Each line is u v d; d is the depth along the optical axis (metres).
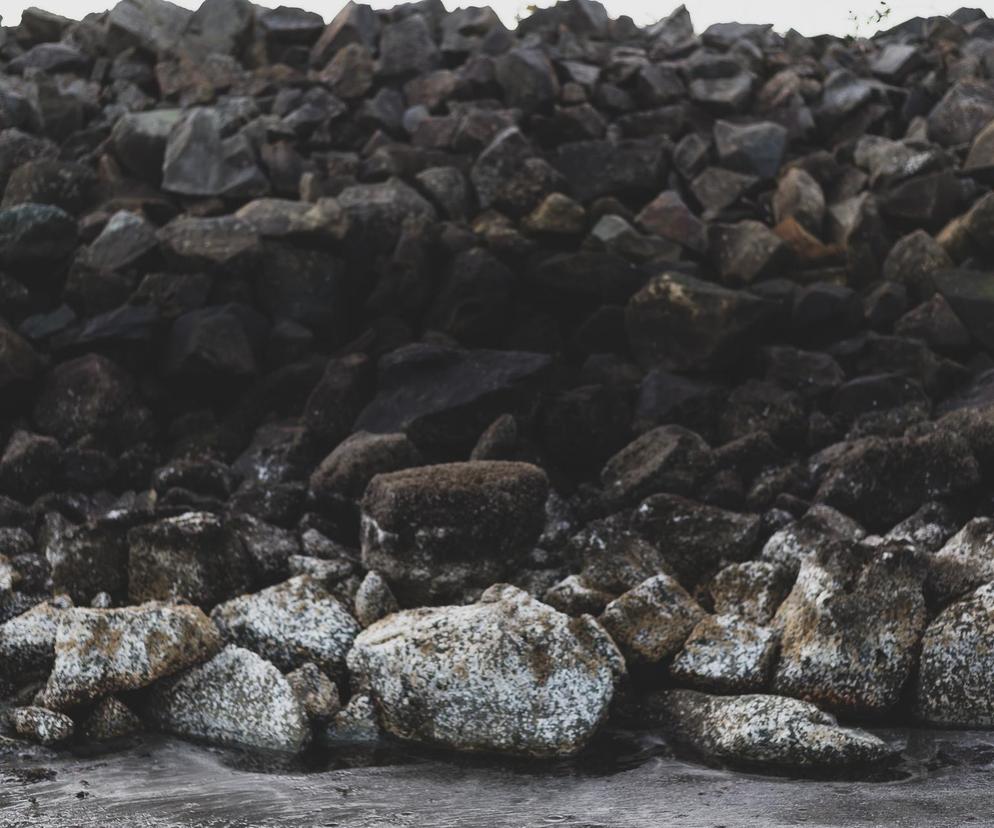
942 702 12.77
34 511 17.70
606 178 23.81
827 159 24.41
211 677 12.91
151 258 21.86
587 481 19.03
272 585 15.30
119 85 28.42
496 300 21.30
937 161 23.22
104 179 24.33
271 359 20.95
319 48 28.75
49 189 23.78
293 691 12.72
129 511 15.55
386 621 13.24
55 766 11.90
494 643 12.48
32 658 13.55
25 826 10.35
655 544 15.88
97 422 20.03
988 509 16.36
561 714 12.22
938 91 27.53
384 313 21.70
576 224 22.36
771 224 23.45
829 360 19.89
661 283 20.45
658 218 22.75
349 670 13.38
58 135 26.56
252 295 21.61
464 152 24.73
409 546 14.86
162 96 28.17
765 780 11.36
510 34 28.23
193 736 12.72
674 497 16.17
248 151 24.12
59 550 15.02
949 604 13.59
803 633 13.17
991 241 21.38
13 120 26.45
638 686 13.55
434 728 12.45
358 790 11.24
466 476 15.23
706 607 14.86
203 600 14.91
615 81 27.19
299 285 21.55
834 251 22.38
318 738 12.69
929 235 22.11
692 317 20.16
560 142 25.23
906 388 19.25
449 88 26.77
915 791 10.95
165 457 20.14
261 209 22.31
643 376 20.38
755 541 15.97
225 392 20.75
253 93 27.58
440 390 19.39
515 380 19.23
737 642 13.27
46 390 20.42
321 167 24.61
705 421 19.56
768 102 26.70
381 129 25.98
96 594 14.99
